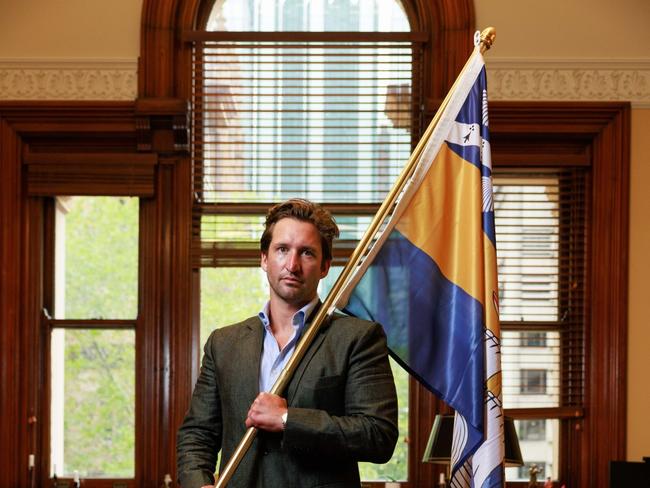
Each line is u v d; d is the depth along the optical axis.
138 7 6.22
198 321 6.20
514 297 6.24
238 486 2.63
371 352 2.71
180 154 6.17
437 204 3.19
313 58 6.31
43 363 6.21
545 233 6.26
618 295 6.16
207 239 6.19
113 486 6.11
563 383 6.22
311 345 2.71
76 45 6.19
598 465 6.14
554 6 6.27
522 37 6.25
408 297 3.12
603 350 6.16
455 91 3.28
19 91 6.15
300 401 2.64
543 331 6.25
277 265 2.74
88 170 6.12
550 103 6.19
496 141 6.27
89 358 6.23
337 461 2.63
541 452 6.26
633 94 6.24
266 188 6.23
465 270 3.15
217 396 2.83
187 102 6.04
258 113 6.25
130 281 6.25
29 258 6.17
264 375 2.74
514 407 6.21
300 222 2.76
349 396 2.68
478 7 6.26
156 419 6.09
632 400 6.15
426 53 6.26
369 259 3.12
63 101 6.10
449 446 5.46
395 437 2.66
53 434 6.19
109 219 6.28
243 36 6.22
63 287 6.27
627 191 6.19
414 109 6.23
